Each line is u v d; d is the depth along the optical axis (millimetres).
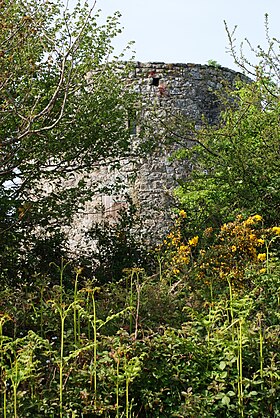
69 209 9133
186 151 10445
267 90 9273
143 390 4453
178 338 4637
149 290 5965
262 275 6004
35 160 8820
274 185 9109
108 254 9953
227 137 9617
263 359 4578
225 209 9461
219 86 15461
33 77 8594
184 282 6477
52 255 9023
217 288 6293
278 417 4254
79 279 8867
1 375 4406
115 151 10008
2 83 6594
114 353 4492
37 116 6215
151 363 4590
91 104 9211
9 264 8258
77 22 9094
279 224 9000
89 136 9336
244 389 4434
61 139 8922
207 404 4301
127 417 4160
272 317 5414
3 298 5676
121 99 10008
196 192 10242
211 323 4793
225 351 4582
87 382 4449
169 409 4418
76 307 4801
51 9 8719
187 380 4473
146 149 10383
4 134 7930
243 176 9180
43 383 4707
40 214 8844
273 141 9016
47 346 4449
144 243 10281
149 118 12039
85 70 9141
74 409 4340
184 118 10578
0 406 4281
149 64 15133
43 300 6047
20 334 5211
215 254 6539
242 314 4828
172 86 15148
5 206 8344
